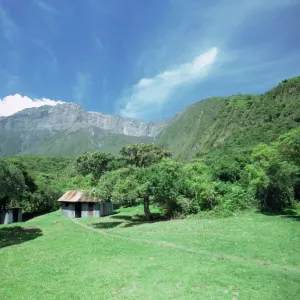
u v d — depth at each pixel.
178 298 12.25
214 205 40.41
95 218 45.44
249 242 21.92
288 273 14.97
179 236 25.55
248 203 42.66
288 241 21.56
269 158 39.88
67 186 87.44
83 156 76.75
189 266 16.28
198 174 50.78
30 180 64.56
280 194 41.38
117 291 13.21
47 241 26.23
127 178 37.50
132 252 20.30
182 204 40.16
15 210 52.75
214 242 22.41
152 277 14.74
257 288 13.04
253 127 152.75
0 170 32.88
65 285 14.14
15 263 18.69
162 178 39.16
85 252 20.83
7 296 12.98
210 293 12.62
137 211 50.47
